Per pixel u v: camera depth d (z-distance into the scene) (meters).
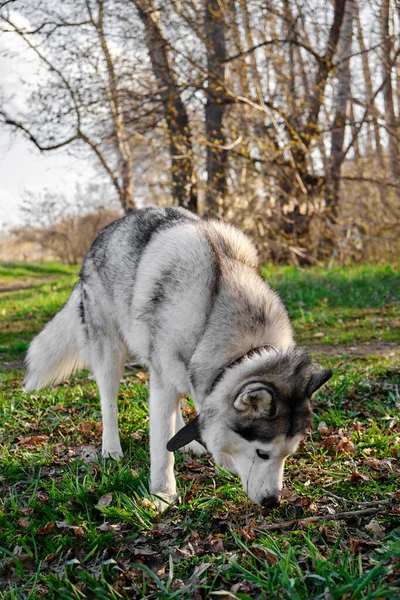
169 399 3.63
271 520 3.28
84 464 4.00
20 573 2.94
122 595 2.72
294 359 3.12
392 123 13.81
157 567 2.92
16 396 5.68
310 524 3.12
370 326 8.41
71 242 35.06
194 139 12.43
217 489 3.63
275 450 3.08
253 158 12.41
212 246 3.57
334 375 5.57
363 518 3.22
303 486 3.60
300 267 13.23
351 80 14.01
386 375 5.67
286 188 13.31
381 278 11.73
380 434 4.27
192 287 3.44
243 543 2.98
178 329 3.45
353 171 16.22
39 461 4.11
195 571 2.80
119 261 4.00
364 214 14.79
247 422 3.04
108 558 3.01
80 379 6.43
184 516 3.35
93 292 4.23
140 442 4.45
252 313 3.38
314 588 2.61
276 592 2.58
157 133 13.22
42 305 12.95
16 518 3.40
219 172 13.42
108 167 13.64
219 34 12.81
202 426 3.25
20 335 10.14
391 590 2.46
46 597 2.79
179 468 4.10
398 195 14.78
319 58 12.66
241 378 3.08
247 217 13.24
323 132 12.95
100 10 11.05
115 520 3.33
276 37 12.73
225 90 11.59
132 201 14.90
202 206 14.77
